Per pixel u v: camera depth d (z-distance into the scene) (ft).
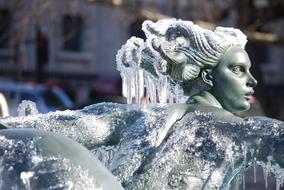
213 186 13.02
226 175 13.14
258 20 74.08
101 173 11.18
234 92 14.10
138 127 13.89
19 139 11.21
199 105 14.05
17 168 10.84
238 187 13.60
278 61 145.07
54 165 10.91
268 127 13.19
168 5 90.94
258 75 74.08
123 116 14.20
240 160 13.21
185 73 14.28
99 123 14.07
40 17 67.82
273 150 13.00
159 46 14.43
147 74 15.05
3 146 11.13
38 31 73.92
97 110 14.29
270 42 72.90
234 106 14.20
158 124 13.79
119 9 71.82
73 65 134.72
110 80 125.39
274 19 77.66
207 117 13.61
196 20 70.59
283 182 13.14
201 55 14.16
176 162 13.15
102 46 135.85
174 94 14.79
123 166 13.30
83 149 11.51
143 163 13.30
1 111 29.12
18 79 77.46
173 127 13.70
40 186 10.70
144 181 13.04
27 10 65.77
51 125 13.87
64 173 10.85
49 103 71.67
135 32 122.72
